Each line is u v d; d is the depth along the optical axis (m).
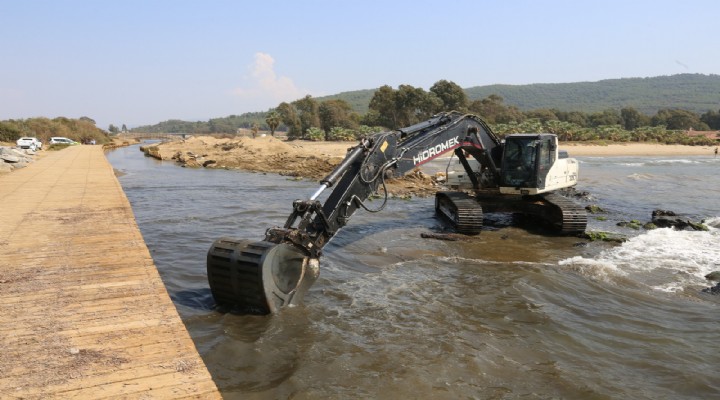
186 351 4.32
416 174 25.23
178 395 3.62
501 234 12.76
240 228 12.97
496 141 13.52
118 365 4.03
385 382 5.06
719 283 8.62
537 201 13.92
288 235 7.02
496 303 7.50
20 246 7.64
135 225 9.34
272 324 6.44
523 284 8.37
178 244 10.96
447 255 10.45
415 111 111.19
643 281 8.88
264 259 6.45
